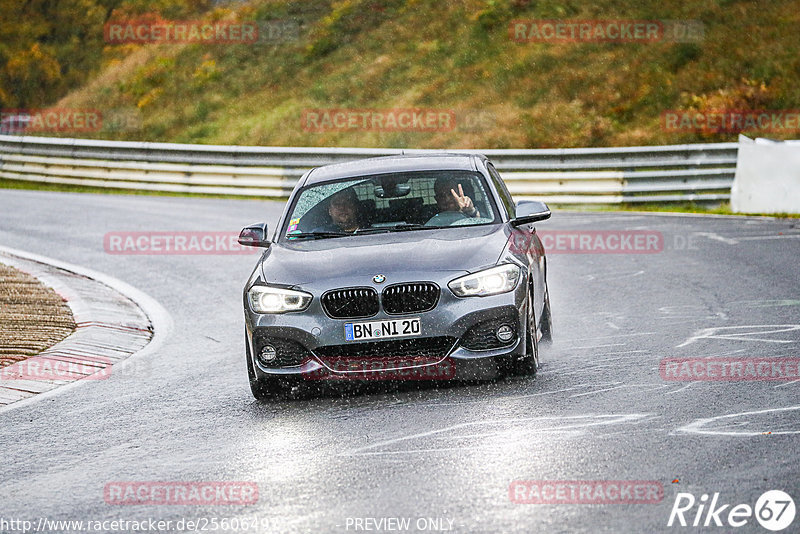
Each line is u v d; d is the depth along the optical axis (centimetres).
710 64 10694
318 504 1585
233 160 8794
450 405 2216
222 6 15100
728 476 1585
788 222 5825
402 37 12812
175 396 2570
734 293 3603
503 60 11662
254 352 2391
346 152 8394
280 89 12425
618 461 1702
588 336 2995
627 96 10419
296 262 2466
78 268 4962
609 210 7262
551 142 9931
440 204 2698
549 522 1423
